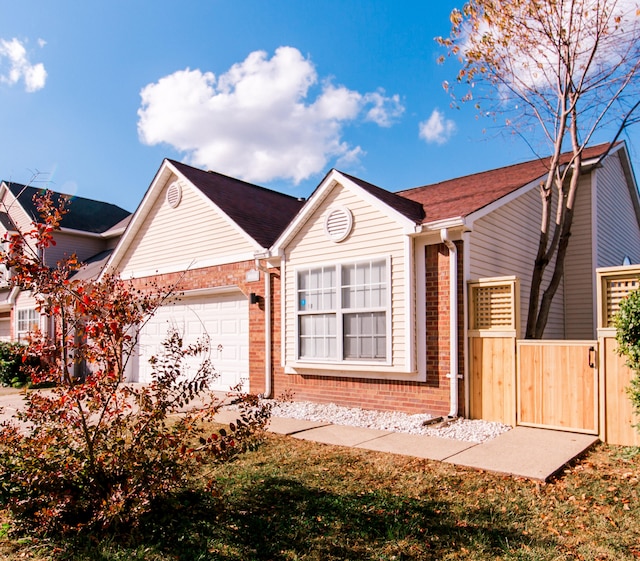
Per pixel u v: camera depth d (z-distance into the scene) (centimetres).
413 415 850
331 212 964
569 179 1199
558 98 969
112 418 454
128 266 1456
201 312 1284
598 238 1273
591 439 684
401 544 389
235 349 1202
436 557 372
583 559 364
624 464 584
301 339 1003
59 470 414
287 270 1033
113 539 392
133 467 415
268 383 1075
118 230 2000
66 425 428
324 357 959
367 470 564
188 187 1305
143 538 399
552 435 709
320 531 412
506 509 450
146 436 434
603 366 691
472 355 819
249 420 469
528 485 511
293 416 894
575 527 414
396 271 871
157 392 447
